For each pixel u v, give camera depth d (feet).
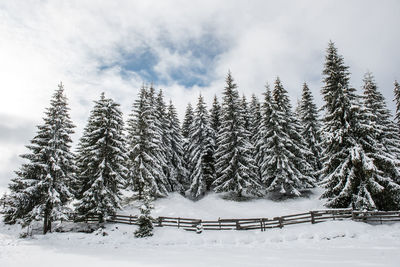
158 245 54.60
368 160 58.39
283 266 31.17
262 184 105.81
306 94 117.39
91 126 80.02
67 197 72.90
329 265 30.58
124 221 73.56
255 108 126.93
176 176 111.14
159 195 97.14
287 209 82.64
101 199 72.02
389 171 62.39
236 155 95.35
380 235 49.11
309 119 115.14
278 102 101.09
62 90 76.69
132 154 93.61
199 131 114.52
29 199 66.85
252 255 40.01
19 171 67.51
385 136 80.64
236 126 101.86
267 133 95.81
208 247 50.88
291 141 92.89
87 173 78.18
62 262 38.34
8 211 69.10
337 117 67.56
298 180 89.10
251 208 86.79
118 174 76.33
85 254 45.06
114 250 49.19
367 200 58.23
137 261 37.76
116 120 81.92
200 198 108.17
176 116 125.59
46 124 73.05
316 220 61.77
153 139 97.09
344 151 64.59
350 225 54.03
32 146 68.74
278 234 54.85
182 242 56.39
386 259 32.40
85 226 71.77
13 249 50.85
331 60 69.87
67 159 73.61
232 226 69.00
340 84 65.51
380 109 84.23
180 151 118.42
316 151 110.93
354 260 32.71
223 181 100.99
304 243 48.39
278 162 89.66
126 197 103.09
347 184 59.62
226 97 106.11
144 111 97.91
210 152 114.01
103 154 75.36
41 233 70.85
